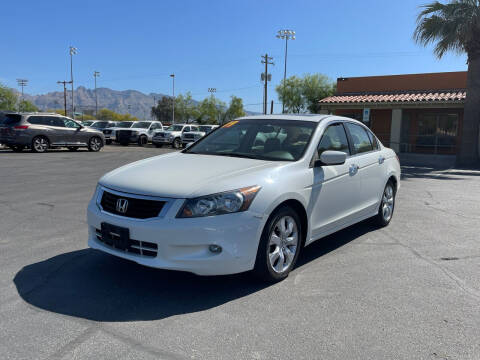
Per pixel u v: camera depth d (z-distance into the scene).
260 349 2.79
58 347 2.76
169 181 3.66
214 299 3.56
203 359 2.66
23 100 83.62
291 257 4.08
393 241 5.41
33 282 3.82
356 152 5.33
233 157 4.46
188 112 97.25
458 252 5.00
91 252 4.66
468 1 15.70
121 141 28.17
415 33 16.83
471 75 16.58
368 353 2.78
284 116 5.18
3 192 8.41
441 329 3.12
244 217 3.54
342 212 4.89
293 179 4.04
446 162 18.53
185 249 3.41
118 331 2.99
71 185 9.39
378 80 23.61
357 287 3.88
